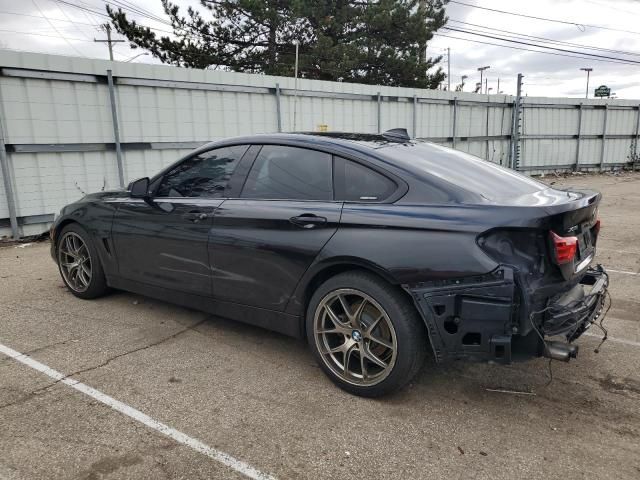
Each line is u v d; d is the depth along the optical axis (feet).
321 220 10.07
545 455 8.27
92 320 13.97
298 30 79.05
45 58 25.29
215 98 32.58
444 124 50.03
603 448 8.46
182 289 12.84
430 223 8.98
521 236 8.70
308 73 78.23
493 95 54.08
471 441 8.64
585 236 10.56
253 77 34.24
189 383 10.50
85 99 27.04
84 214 14.94
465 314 8.71
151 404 9.65
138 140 29.43
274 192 11.19
